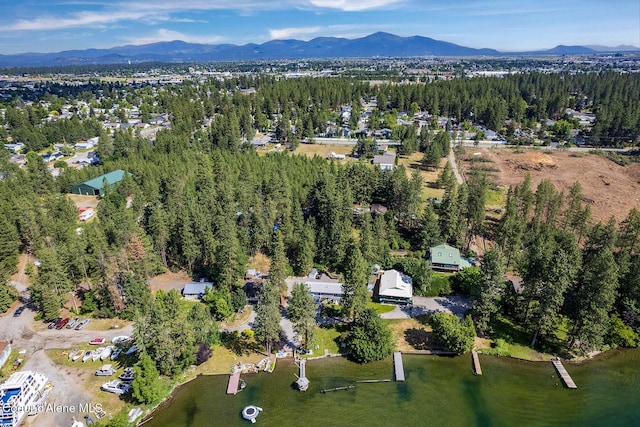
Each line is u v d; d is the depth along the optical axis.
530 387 73.00
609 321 78.31
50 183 151.00
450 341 77.56
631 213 96.88
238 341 81.75
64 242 104.44
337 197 115.19
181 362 72.38
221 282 94.81
